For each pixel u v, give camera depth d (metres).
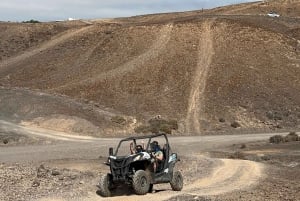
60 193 16.92
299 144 47.03
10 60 116.25
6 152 42.97
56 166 25.67
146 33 109.81
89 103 77.69
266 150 43.16
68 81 94.19
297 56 100.69
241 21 110.50
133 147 17.73
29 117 64.88
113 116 69.25
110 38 111.81
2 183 18.03
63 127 61.34
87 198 16.31
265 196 17.80
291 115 78.19
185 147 48.47
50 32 137.12
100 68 98.19
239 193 18.56
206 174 24.61
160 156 17.72
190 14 170.00
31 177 19.66
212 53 97.56
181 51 98.94
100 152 41.34
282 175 24.84
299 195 18.03
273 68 94.38
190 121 72.69
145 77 89.50
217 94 82.94
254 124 73.69
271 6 169.12
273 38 104.75
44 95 77.69
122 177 16.48
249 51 99.38
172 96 82.31
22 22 161.38
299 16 158.75
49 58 110.88
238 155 37.50
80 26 132.62
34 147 47.97
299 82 90.94
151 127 64.62
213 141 54.69
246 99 81.88
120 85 87.06
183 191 18.58
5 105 69.69
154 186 19.84
